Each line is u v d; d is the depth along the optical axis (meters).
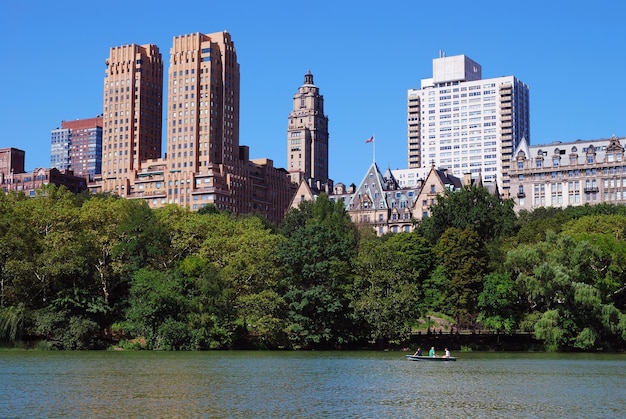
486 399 86.81
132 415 73.44
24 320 147.88
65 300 151.00
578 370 120.31
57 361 122.06
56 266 151.62
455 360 139.12
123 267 164.50
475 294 180.38
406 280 170.88
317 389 93.12
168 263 174.25
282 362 128.25
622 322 155.88
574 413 78.25
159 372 107.50
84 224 170.38
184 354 141.50
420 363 131.25
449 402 84.38
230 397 85.25
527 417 75.88
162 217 182.50
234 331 160.62
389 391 92.38
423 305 179.00
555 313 159.25
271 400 83.75
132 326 153.75
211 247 171.00
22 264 149.38
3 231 153.25
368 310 163.88
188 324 154.38
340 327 164.88
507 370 119.81
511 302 171.75
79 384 93.50
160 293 152.00
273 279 165.25
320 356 144.00
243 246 167.75
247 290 164.50
